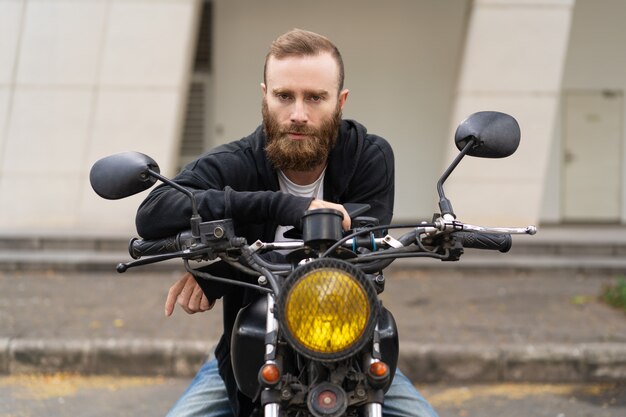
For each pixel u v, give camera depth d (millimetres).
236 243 2654
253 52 15508
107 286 10180
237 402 3072
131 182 2799
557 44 12859
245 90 15547
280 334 2502
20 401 6691
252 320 2777
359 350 2279
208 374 3432
